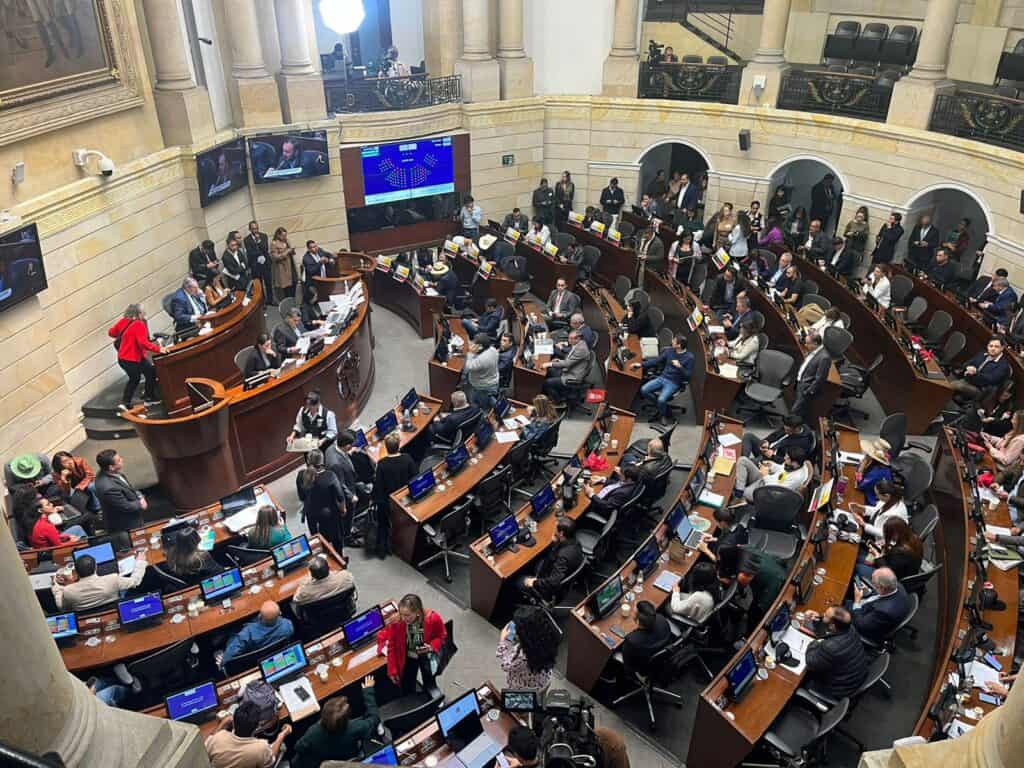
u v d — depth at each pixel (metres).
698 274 15.23
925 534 7.96
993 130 13.74
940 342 12.55
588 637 7.11
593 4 17.92
